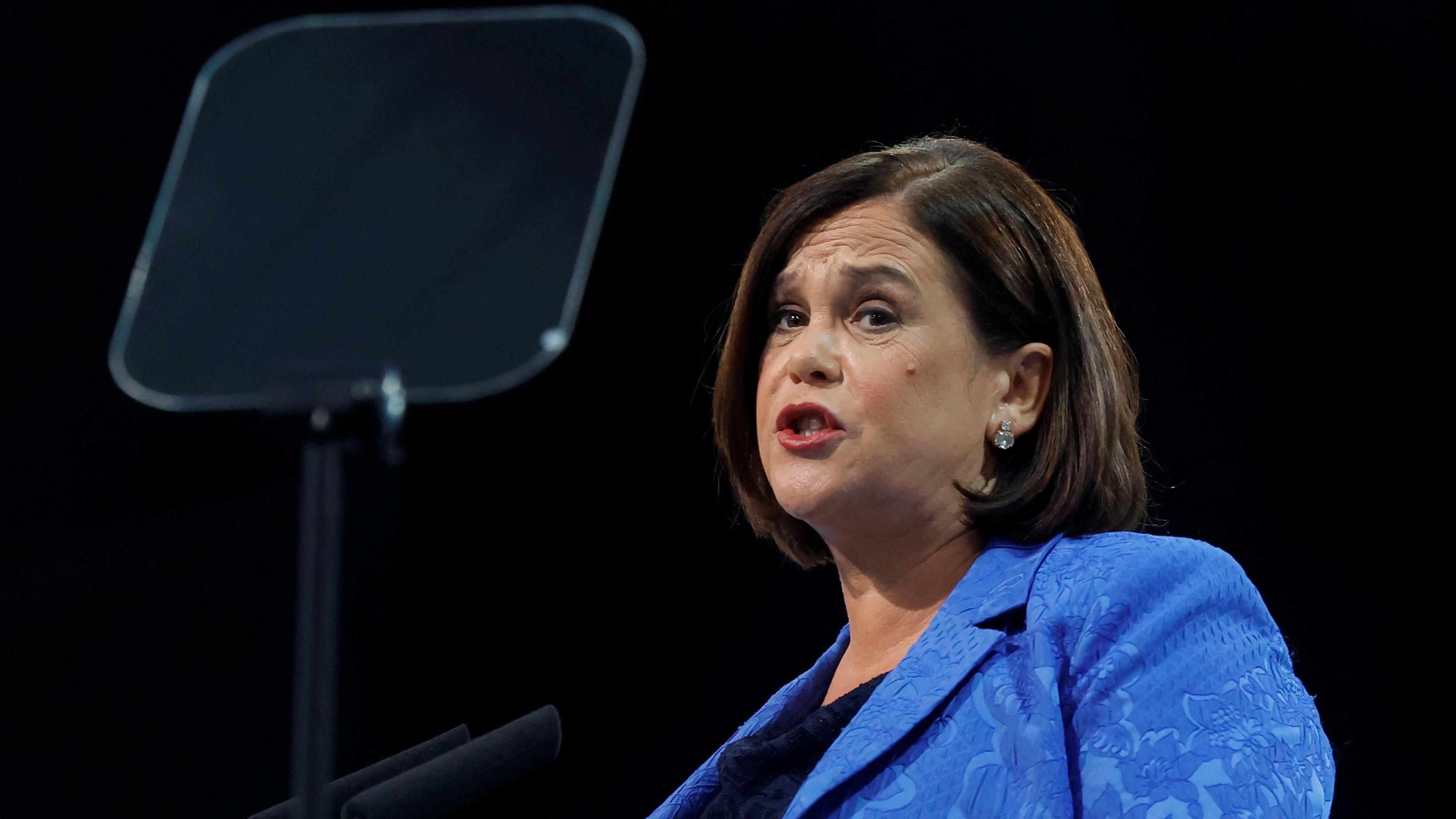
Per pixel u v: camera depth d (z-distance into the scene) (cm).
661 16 1420
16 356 1441
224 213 700
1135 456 517
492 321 695
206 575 1405
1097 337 518
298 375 527
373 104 735
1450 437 1174
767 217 562
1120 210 1288
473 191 716
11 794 1361
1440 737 1131
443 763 377
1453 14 1216
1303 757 409
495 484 1414
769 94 1403
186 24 1456
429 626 1395
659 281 1414
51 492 1424
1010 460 513
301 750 328
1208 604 441
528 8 1390
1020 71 1336
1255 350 1234
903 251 509
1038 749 406
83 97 1468
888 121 1368
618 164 1420
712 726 1345
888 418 492
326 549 342
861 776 431
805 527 593
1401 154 1229
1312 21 1259
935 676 445
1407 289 1209
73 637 1397
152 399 662
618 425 1411
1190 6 1291
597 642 1382
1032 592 459
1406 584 1162
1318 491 1198
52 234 1457
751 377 570
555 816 1355
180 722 1379
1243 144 1266
